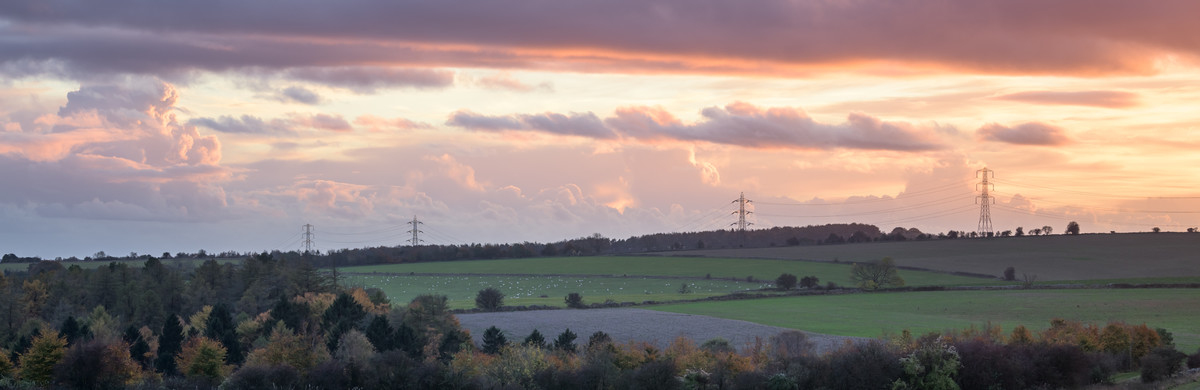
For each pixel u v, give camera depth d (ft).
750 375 194.90
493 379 218.38
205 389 241.55
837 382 191.31
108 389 238.48
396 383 217.77
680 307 496.64
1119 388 183.01
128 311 454.81
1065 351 199.31
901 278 591.78
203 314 411.13
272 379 222.48
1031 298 497.46
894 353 194.90
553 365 218.18
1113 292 517.14
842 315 443.73
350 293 458.50
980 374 191.52
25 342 307.78
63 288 501.97
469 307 510.17
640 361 224.74
